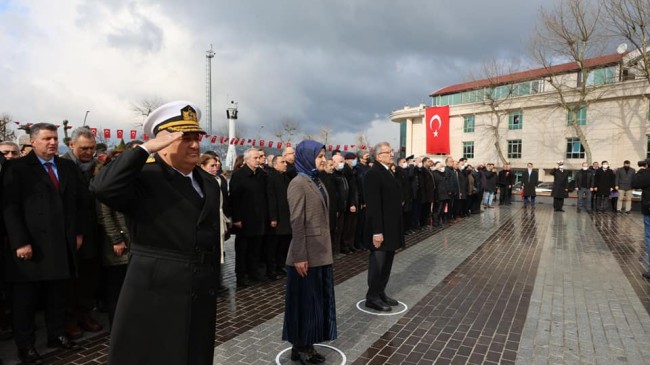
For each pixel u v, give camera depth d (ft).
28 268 11.44
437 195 37.88
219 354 12.18
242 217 19.33
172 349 6.30
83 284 13.92
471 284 19.66
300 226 11.32
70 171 12.67
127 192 5.91
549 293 18.34
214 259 6.94
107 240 13.44
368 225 15.84
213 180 7.22
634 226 39.83
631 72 101.04
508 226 39.37
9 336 13.53
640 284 19.86
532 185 55.98
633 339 13.55
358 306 16.46
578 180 53.21
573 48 83.05
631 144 109.60
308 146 12.05
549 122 125.59
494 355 12.32
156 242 6.38
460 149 150.51
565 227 38.86
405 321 14.90
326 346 12.83
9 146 15.06
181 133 6.11
